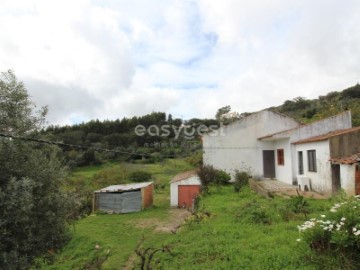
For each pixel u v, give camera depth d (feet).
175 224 63.21
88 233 58.95
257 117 89.10
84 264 43.01
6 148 25.05
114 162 165.27
